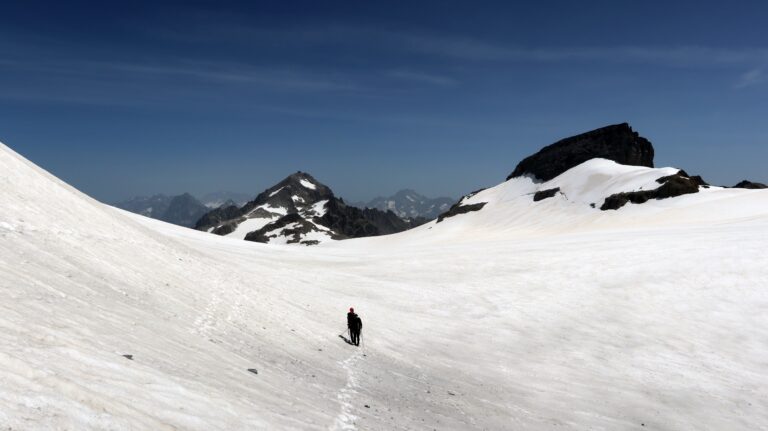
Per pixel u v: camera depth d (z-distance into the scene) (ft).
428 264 181.47
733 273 132.57
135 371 27.68
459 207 594.24
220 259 128.77
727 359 88.84
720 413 67.26
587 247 186.29
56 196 76.13
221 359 41.91
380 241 547.49
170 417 23.52
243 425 26.61
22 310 30.50
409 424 41.78
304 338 69.62
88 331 32.19
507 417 54.70
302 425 31.22
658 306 117.80
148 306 51.13
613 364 86.99
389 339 87.92
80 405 20.18
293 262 191.11
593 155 602.44
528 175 633.61
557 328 107.65
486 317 115.03
